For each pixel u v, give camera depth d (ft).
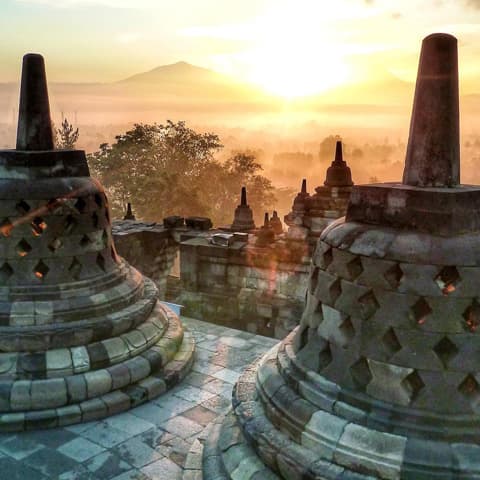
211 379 33.01
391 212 18.53
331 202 55.36
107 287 31.68
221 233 66.64
